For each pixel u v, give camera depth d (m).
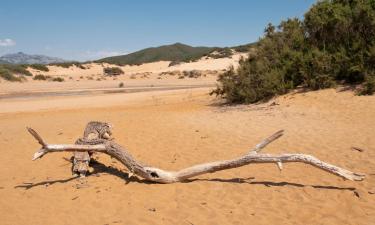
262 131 10.91
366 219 5.56
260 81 16.28
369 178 7.02
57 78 49.47
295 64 16.08
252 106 15.25
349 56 15.30
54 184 7.74
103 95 28.05
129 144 10.47
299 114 12.62
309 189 6.68
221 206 6.20
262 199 6.39
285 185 6.94
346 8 16.08
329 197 6.34
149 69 76.06
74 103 22.81
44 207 6.63
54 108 20.50
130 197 6.81
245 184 7.08
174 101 21.39
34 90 34.25
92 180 7.83
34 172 8.63
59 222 6.01
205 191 6.86
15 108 21.03
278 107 14.01
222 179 7.42
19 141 11.57
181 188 7.07
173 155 9.25
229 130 11.30
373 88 13.33
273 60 17.27
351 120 11.21
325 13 16.67
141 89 34.19
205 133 11.10
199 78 49.06
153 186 7.29
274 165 8.08
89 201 6.76
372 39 15.30
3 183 7.96
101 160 9.25
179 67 70.62
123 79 51.19
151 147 10.05
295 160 6.70
